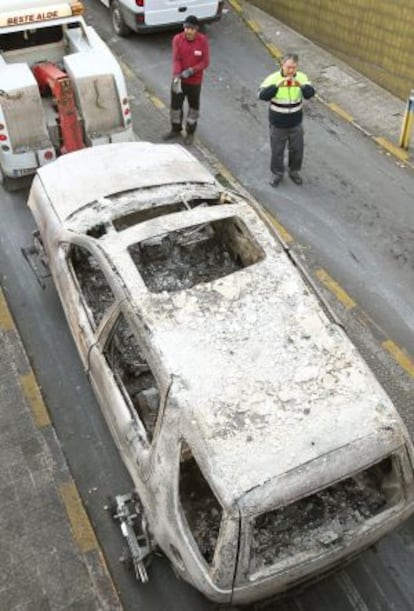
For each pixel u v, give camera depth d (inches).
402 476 165.3
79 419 235.5
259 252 207.9
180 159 258.7
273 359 175.0
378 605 192.1
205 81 423.2
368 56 422.3
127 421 186.2
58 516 207.6
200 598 192.4
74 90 305.0
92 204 229.0
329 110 402.3
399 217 325.7
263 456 155.5
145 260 233.0
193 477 183.6
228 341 178.2
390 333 269.4
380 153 368.5
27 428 229.9
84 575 195.0
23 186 327.3
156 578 196.1
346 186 344.2
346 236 313.6
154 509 171.5
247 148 368.2
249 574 155.8
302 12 466.3
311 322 184.5
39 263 278.1
